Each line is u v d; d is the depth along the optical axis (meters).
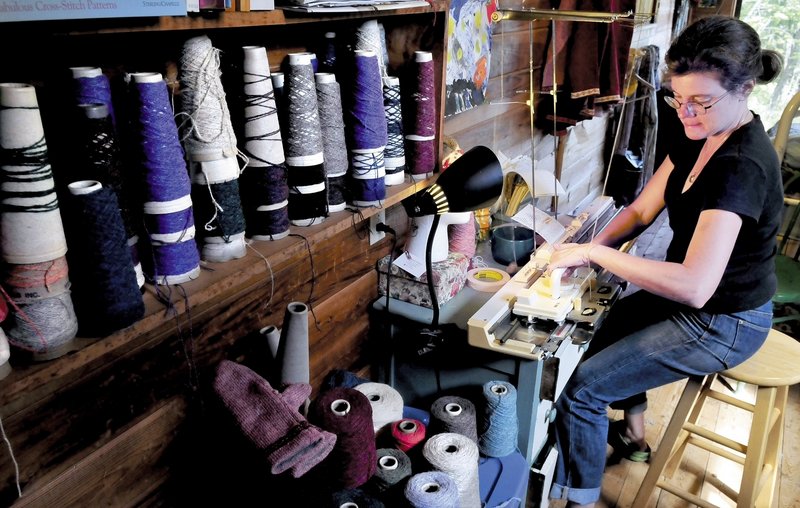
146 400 1.13
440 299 1.65
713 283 1.31
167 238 0.88
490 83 2.09
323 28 1.28
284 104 1.05
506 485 1.47
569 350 1.59
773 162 1.34
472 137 2.05
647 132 3.38
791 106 2.24
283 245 1.06
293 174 1.08
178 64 0.91
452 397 1.53
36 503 0.98
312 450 1.02
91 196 0.73
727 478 2.01
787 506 1.91
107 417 1.07
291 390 1.12
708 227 1.30
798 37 4.20
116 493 1.12
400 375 1.79
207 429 1.26
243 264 0.99
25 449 0.95
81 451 1.04
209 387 1.12
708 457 2.11
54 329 0.75
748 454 1.64
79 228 0.74
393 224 1.78
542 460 1.76
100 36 0.92
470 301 1.69
